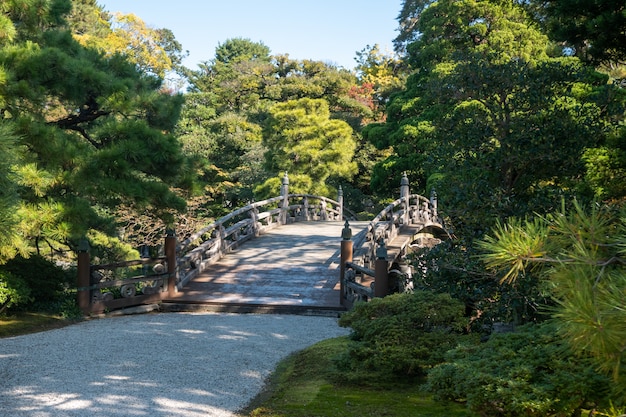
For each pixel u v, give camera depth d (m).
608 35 6.91
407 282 8.45
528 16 9.47
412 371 5.82
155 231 17.75
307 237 16.27
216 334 8.13
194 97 30.05
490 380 3.60
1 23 8.48
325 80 32.72
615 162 6.75
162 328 8.53
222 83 33.91
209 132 29.16
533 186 7.44
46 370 6.13
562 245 2.48
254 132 30.64
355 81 34.22
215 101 31.66
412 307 6.12
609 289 2.12
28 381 5.75
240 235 15.86
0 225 4.80
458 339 5.77
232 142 29.27
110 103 9.47
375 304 6.37
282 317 9.70
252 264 12.96
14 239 7.55
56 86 9.11
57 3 10.62
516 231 2.60
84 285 9.55
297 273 12.22
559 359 3.61
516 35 21.50
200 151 26.92
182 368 6.31
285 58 34.25
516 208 6.69
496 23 21.80
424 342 5.75
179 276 11.27
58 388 5.54
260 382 5.96
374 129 25.19
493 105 7.34
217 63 38.62
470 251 6.80
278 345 7.55
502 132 7.33
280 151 26.62
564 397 3.34
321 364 6.43
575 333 2.13
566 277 2.22
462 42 22.77
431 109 22.11
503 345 4.16
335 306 10.05
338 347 7.00
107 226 11.55
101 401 5.19
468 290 7.06
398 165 23.19
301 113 25.62
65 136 9.21
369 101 35.38
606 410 3.10
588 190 7.22
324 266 12.73
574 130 6.96
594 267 2.22
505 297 6.45
